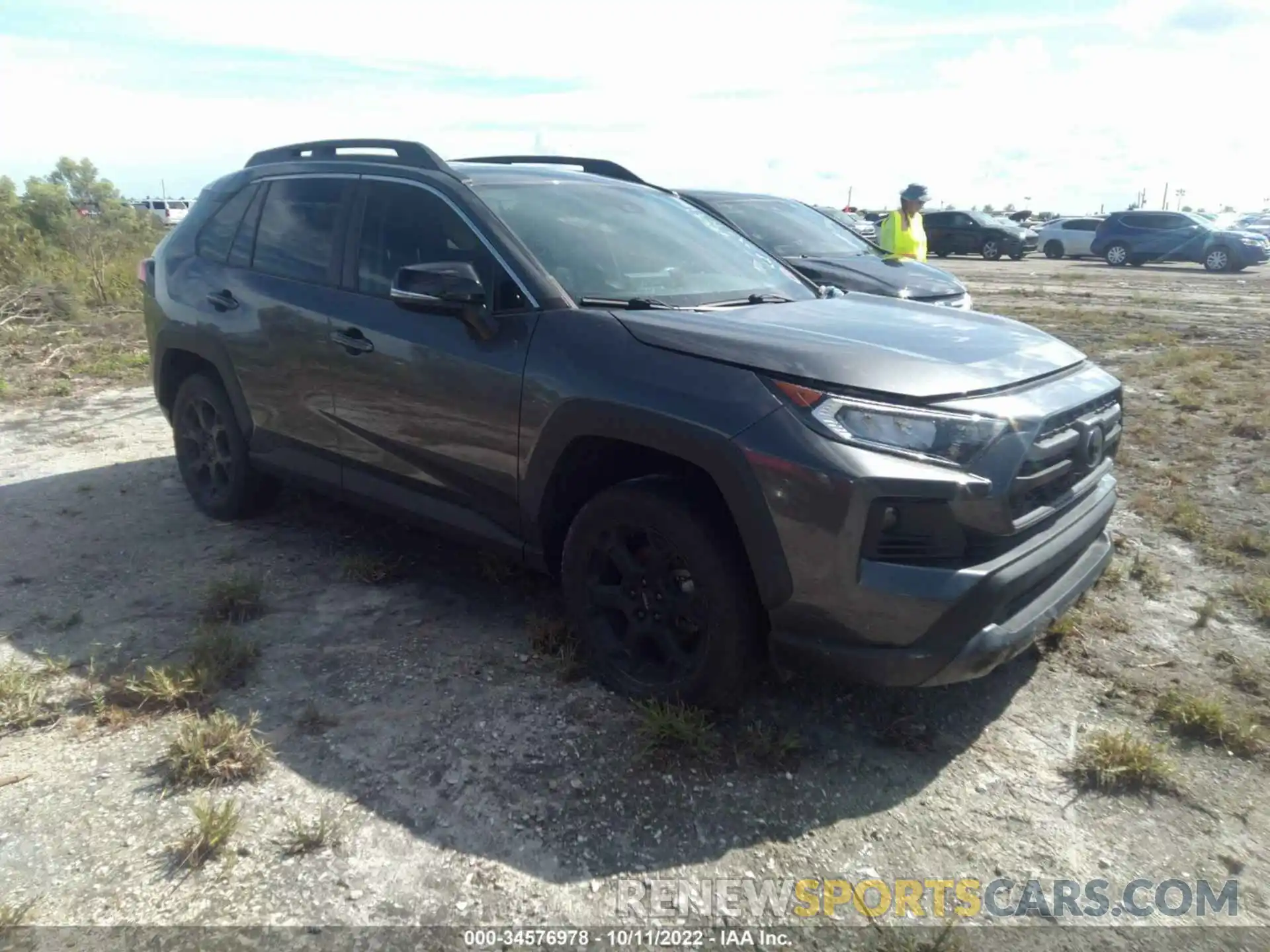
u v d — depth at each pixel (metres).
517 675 3.43
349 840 2.59
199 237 4.95
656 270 3.79
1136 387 8.26
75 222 17.84
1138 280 21.33
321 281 4.16
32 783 2.80
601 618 3.34
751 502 2.78
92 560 4.44
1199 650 3.75
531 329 3.34
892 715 3.25
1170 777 2.93
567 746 3.02
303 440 4.30
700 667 3.04
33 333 11.00
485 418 3.44
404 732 3.08
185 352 4.93
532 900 2.41
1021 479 2.80
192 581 4.22
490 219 3.62
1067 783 2.94
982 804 2.83
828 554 2.70
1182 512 5.08
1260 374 8.73
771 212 8.97
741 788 2.86
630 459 3.27
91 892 2.39
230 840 2.57
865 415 2.73
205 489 5.05
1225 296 16.94
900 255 10.19
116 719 3.12
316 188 4.37
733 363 2.92
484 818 2.69
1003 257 31.28
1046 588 3.09
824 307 3.70
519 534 3.51
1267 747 3.12
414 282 3.29
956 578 2.68
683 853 2.59
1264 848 2.68
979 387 2.88
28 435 6.74
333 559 4.48
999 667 3.59
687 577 3.11
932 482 2.66
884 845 2.65
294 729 3.08
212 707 3.20
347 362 3.94
